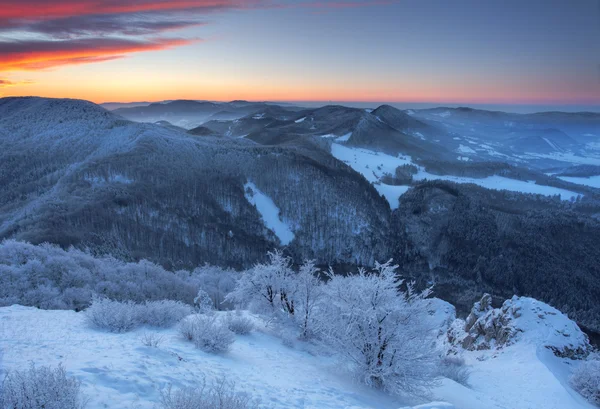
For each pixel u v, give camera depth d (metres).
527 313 26.77
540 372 20.61
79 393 6.69
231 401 6.51
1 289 26.45
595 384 18.58
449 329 34.31
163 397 6.84
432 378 13.66
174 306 17.81
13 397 5.55
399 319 14.10
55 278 32.34
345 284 15.94
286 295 22.30
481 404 15.01
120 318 14.19
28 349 9.51
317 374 13.76
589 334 68.19
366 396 12.34
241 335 17.75
